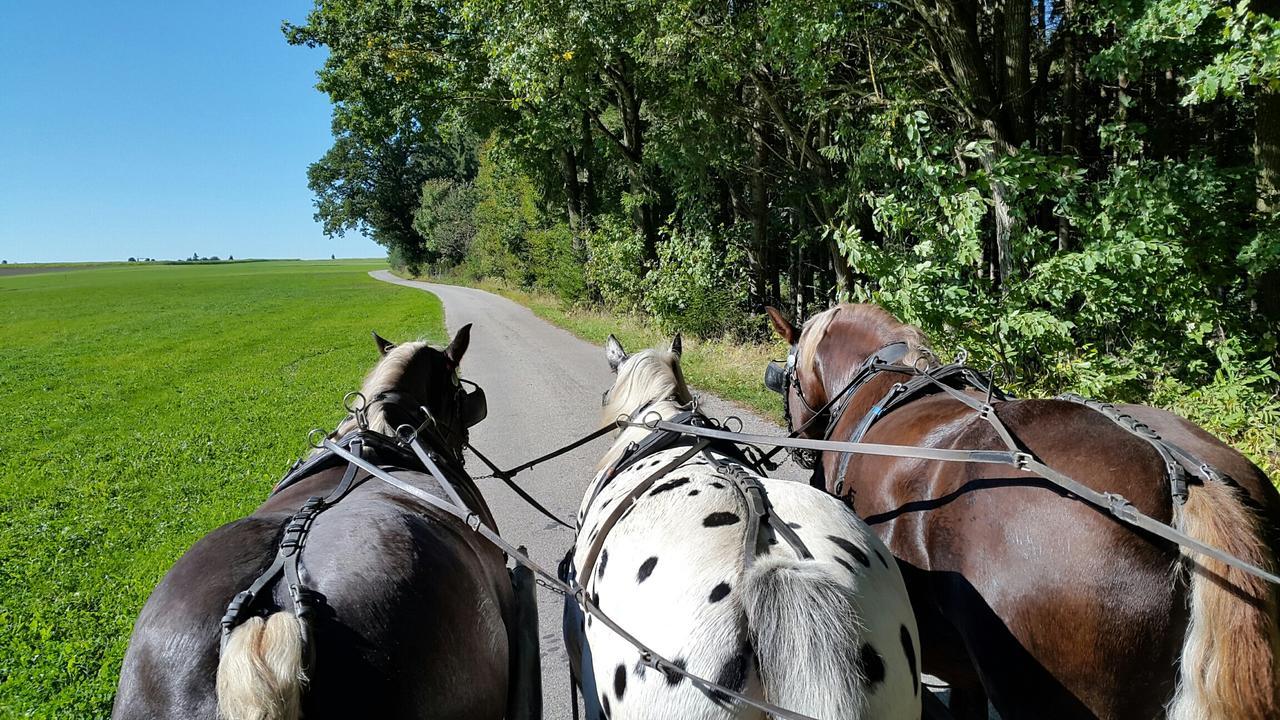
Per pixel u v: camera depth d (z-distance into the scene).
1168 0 7.71
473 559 2.96
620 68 22.12
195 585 2.36
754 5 13.96
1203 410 8.06
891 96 12.42
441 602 2.53
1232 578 2.23
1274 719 2.19
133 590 6.97
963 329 9.05
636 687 2.36
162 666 2.17
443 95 26.00
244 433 14.06
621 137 27.45
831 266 20.62
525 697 3.16
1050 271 8.66
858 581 2.31
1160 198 8.43
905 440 3.39
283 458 11.87
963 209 8.84
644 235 25.09
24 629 6.38
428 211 84.50
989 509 2.76
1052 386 9.19
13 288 85.50
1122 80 12.88
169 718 2.09
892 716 2.16
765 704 2.10
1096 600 2.44
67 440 15.08
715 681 2.18
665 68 17.80
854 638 2.14
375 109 28.53
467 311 40.47
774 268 22.09
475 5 18.47
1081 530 2.51
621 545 2.70
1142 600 2.38
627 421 4.02
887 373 4.10
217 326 41.00
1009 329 9.00
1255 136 8.94
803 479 8.66
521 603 3.47
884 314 4.49
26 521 9.71
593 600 2.75
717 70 14.25
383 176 92.38
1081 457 2.67
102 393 21.05
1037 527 2.61
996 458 2.81
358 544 2.54
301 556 2.48
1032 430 2.93
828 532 2.51
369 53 26.25
